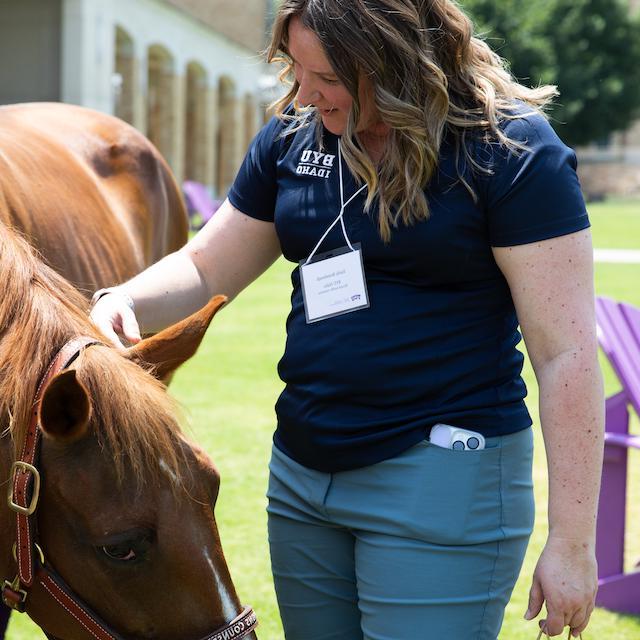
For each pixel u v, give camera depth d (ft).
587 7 131.75
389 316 6.63
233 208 7.91
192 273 7.88
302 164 7.08
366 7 6.24
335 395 6.73
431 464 6.54
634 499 15.83
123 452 5.79
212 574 5.89
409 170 6.37
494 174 6.37
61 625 6.15
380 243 6.62
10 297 6.41
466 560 6.57
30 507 5.91
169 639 5.91
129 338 7.11
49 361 6.17
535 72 124.77
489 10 123.13
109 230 12.06
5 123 12.14
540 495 15.71
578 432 6.26
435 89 6.29
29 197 10.55
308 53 6.42
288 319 7.27
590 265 6.39
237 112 87.86
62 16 53.11
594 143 158.20
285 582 7.40
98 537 5.78
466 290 6.65
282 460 7.25
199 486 5.97
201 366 24.30
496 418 6.64
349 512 6.77
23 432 6.00
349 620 7.32
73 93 53.57
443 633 6.56
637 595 12.10
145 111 65.26
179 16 70.18
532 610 6.48
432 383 6.59
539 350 6.43
